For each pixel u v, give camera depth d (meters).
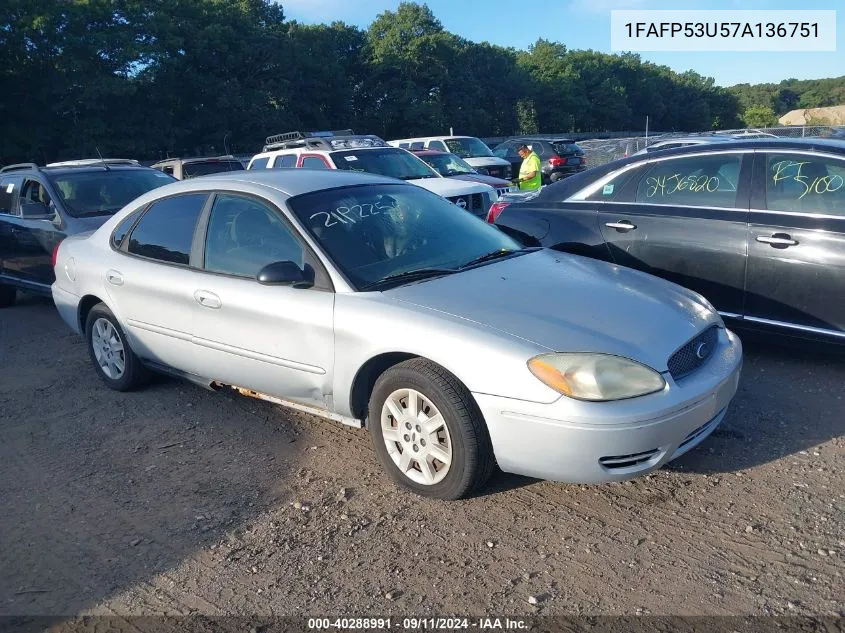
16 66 36.12
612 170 6.07
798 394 4.75
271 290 4.20
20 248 8.43
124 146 38.12
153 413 5.13
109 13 37.94
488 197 10.70
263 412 5.04
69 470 4.36
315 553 3.36
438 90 59.59
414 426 3.68
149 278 4.89
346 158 11.05
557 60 75.50
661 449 3.35
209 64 43.59
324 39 53.03
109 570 3.34
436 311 3.65
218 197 4.71
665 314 3.72
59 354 6.76
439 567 3.20
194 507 3.84
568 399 3.21
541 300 3.74
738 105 99.88
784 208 5.12
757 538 3.25
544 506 3.62
